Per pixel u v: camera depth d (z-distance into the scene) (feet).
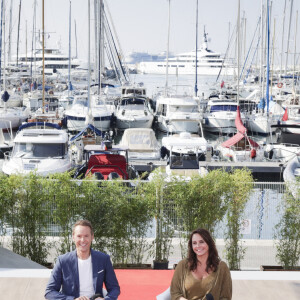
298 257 31.19
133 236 30.55
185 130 111.04
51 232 30.78
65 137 67.26
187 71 399.44
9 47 204.95
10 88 178.91
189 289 13.91
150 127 116.67
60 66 275.18
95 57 153.07
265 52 165.58
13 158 64.34
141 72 425.28
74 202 29.81
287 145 88.58
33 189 29.63
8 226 30.04
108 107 127.54
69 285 14.47
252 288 20.58
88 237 14.29
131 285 21.88
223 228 32.55
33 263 26.37
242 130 83.87
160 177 30.73
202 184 30.12
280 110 127.24
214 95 161.99
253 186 33.55
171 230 30.81
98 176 56.65
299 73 184.03
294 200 31.19
